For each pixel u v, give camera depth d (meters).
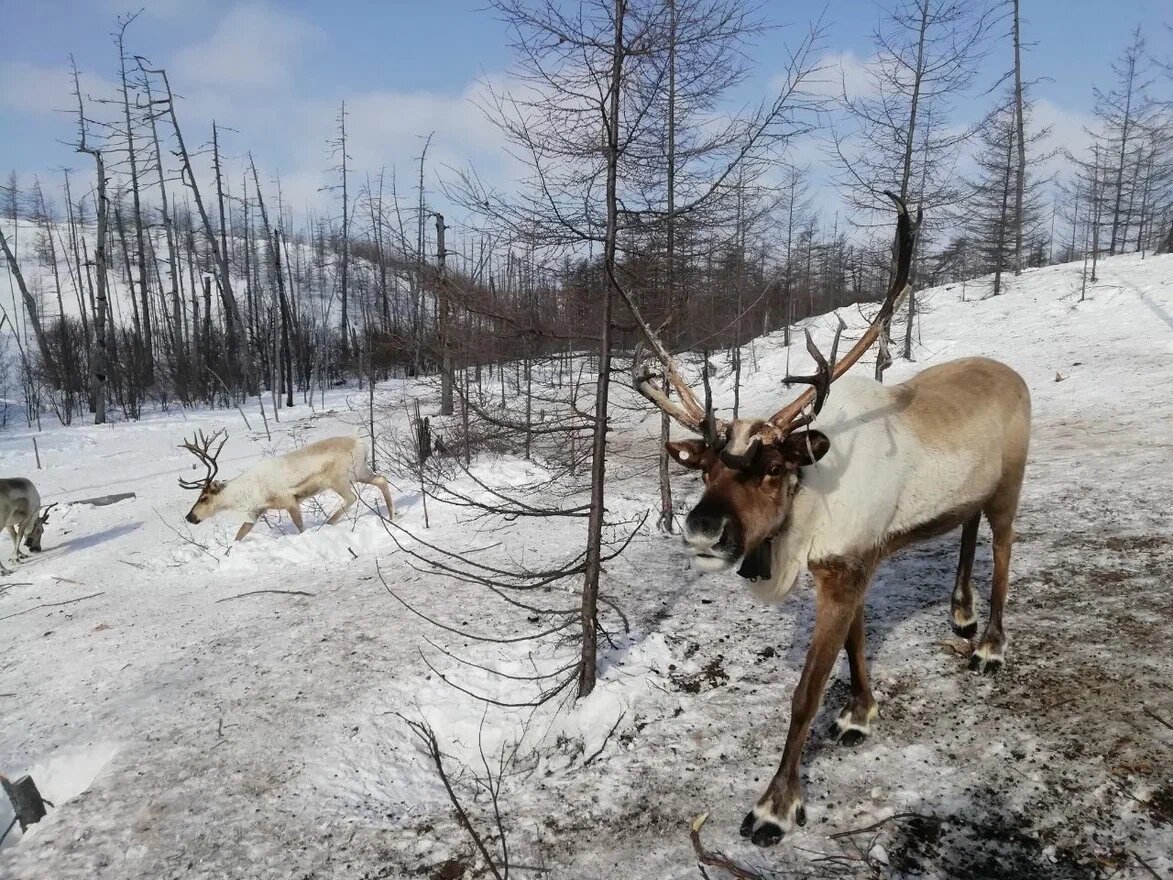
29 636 4.42
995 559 2.72
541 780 2.60
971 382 2.65
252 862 2.33
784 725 2.58
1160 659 2.57
